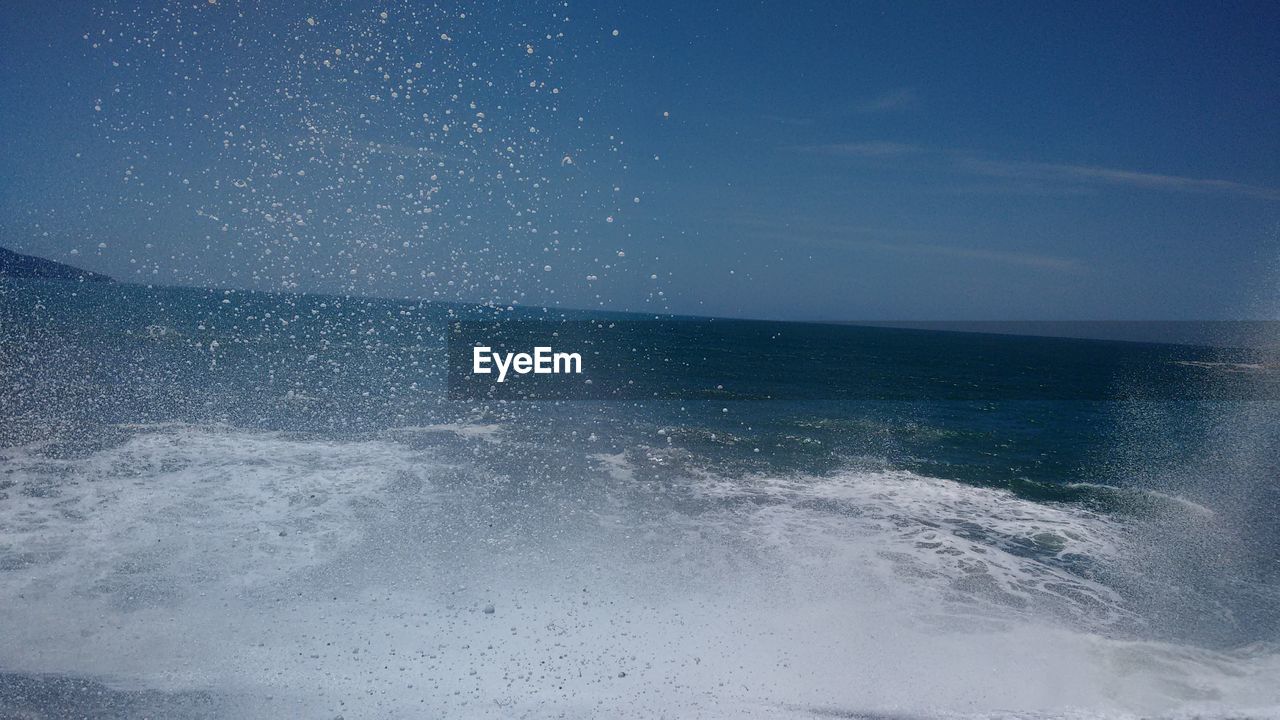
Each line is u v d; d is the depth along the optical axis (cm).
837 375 2400
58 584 418
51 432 769
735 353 3222
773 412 1354
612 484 732
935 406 1664
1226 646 428
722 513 656
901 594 489
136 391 1042
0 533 489
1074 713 338
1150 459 1064
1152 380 2906
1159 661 402
